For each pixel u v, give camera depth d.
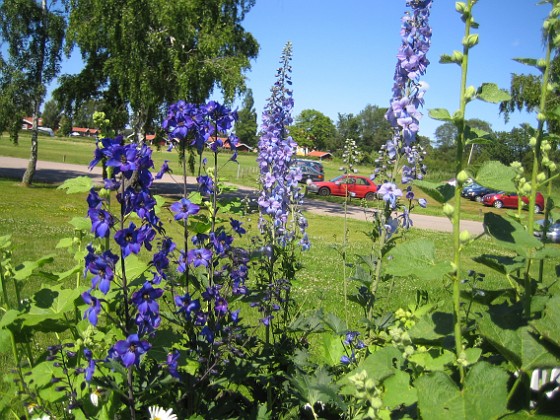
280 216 4.04
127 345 2.10
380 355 1.95
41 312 2.79
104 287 2.12
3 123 20.19
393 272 1.64
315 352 4.14
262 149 4.27
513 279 2.09
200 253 2.72
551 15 1.95
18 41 20.30
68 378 2.46
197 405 2.69
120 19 17.94
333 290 6.88
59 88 20.95
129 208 2.20
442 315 1.94
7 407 2.79
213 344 2.63
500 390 1.55
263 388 3.30
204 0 18.78
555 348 1.66
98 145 2.29
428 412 1.55
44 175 25.84
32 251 8.45
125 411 2.54
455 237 1.67
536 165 1.98
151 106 19.55
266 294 3.54
